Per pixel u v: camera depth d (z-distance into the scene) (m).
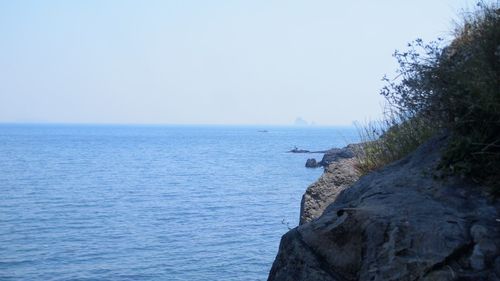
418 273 4.21
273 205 39.59
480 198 4.79
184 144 180.00
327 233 4.91
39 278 20.11
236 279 19.55
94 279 19.95
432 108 5.88
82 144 171.88
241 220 32.72
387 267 4.36
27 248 25.05
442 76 5.79
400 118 7.29
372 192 5.36
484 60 5.47
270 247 24.75
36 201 41.59
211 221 32.50
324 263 4.82
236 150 138.38
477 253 4.23
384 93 6.66
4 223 31.70
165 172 71.00
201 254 23.59
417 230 4.46
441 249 4.29
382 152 7.43
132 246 25.48
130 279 19.97
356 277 4.61
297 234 5.11
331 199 8.16
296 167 79.69
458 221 4.49
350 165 8.58
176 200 42.88
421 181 5.25
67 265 22.03
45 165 82.00
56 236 27.97
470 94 5.19
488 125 5.10
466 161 5.11
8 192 47.19
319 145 165.00
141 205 39.94
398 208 4.80
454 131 5.45
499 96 5.01
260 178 61.91
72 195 45.62
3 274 20.67
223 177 63.50
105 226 30.97
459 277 4.09
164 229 29.98
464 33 6.93
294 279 4.91
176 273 20.58
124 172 70.50
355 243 4.74
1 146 150.25
